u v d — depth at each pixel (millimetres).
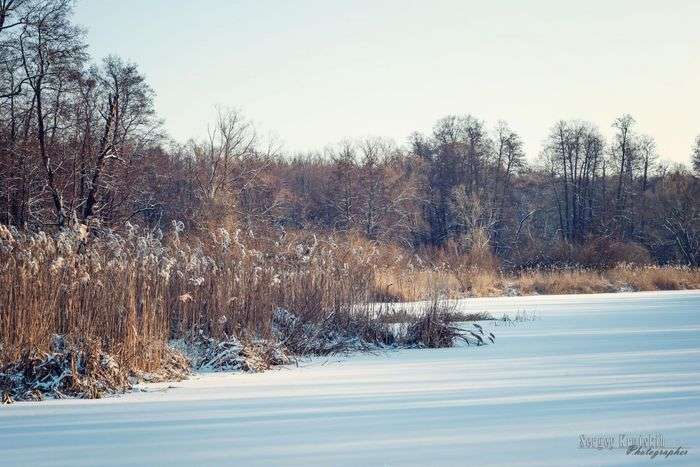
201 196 51094
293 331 16859
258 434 8320
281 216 59562
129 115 40531
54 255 14258
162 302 14727
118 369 12242
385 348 17672
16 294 12789
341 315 18359
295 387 11867
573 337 19031
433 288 22125
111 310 13688
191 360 14531
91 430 8703
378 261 27938
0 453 7617
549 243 71688
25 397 11070
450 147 78312
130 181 39750
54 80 34750
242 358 14312
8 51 33469
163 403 10508
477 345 17938
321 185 70500
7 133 35844
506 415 9141
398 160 75688
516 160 78938
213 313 16141
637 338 18531
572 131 81812
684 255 67438
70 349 12258
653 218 70188
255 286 16891
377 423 8820
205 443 7922
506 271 51469
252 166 59812
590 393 10641
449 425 8617
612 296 37969
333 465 6930
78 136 37406
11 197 35844
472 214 65750
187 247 17953
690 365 13477
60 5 33938
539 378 12320
